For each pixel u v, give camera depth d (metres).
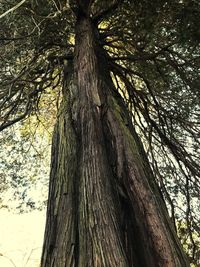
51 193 3.77
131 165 3.73
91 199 3.22
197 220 7.22
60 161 3.97
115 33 6.57
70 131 4.18
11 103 6.50
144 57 6.71
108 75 5.19
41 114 8.45
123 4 6.25
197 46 6.11
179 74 6.84
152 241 3.15
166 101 7.27
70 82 4.95
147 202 3.41
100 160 3.58
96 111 4.10
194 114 7.18
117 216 3.20
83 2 5.67
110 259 2.75
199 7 5.70
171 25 6.02
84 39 5.20
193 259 6.95
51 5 5.82
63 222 3.30
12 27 5.70
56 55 6.23
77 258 2.96
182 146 7.20
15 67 6.14
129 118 4.47
